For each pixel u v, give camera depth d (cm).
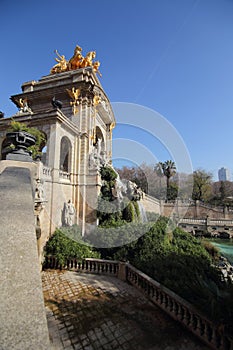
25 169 539
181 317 819
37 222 1409
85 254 1522
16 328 147
